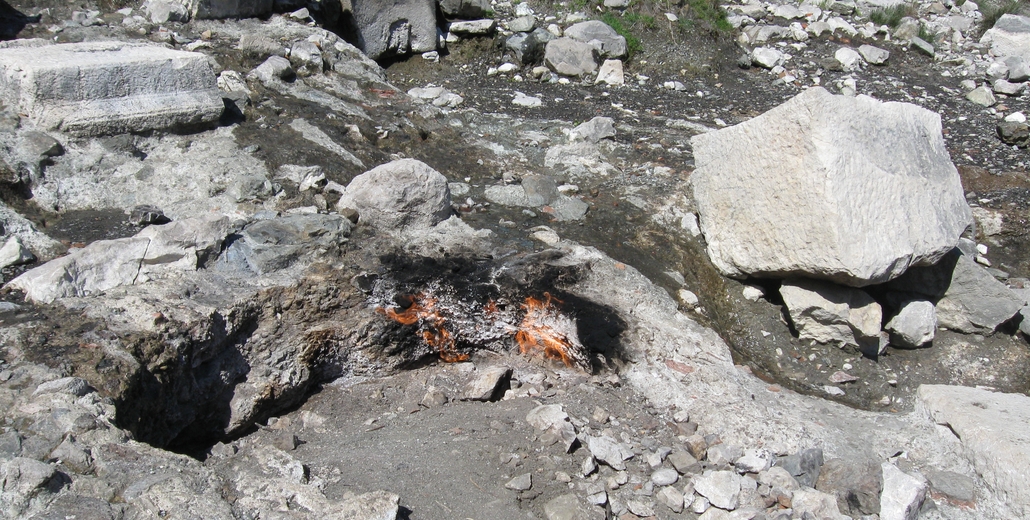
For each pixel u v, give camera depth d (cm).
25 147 406
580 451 329
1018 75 685
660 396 362
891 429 358
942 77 704
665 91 656
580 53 669
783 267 397
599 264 409
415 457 320
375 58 651
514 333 382
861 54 723
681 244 435
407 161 412
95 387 296
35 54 437
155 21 572
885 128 399
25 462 260
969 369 402
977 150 579
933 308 403
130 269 354
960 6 824
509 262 400
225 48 549
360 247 393
